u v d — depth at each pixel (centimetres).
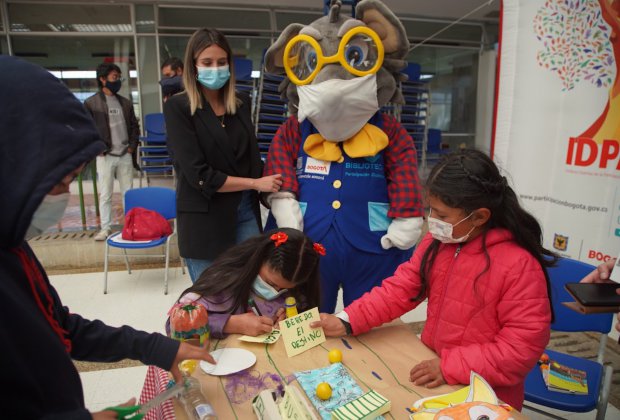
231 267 137
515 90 239
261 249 133
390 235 174
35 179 61
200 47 175
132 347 91
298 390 94
